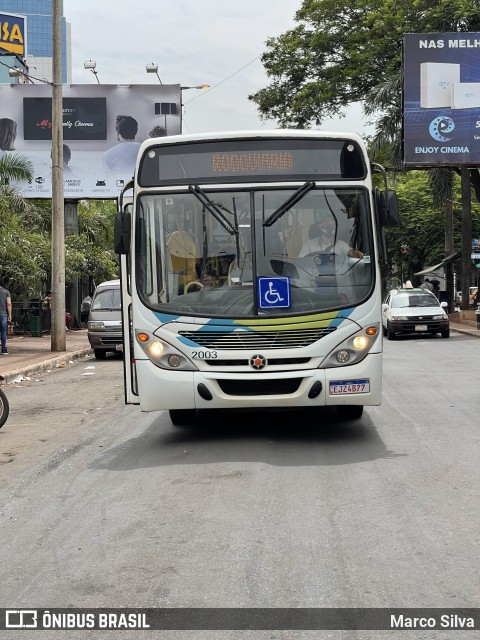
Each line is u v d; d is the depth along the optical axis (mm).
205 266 9703
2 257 30047
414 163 33844
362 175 9867
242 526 6586
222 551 5992
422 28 38031
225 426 11328
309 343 9539
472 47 33625
